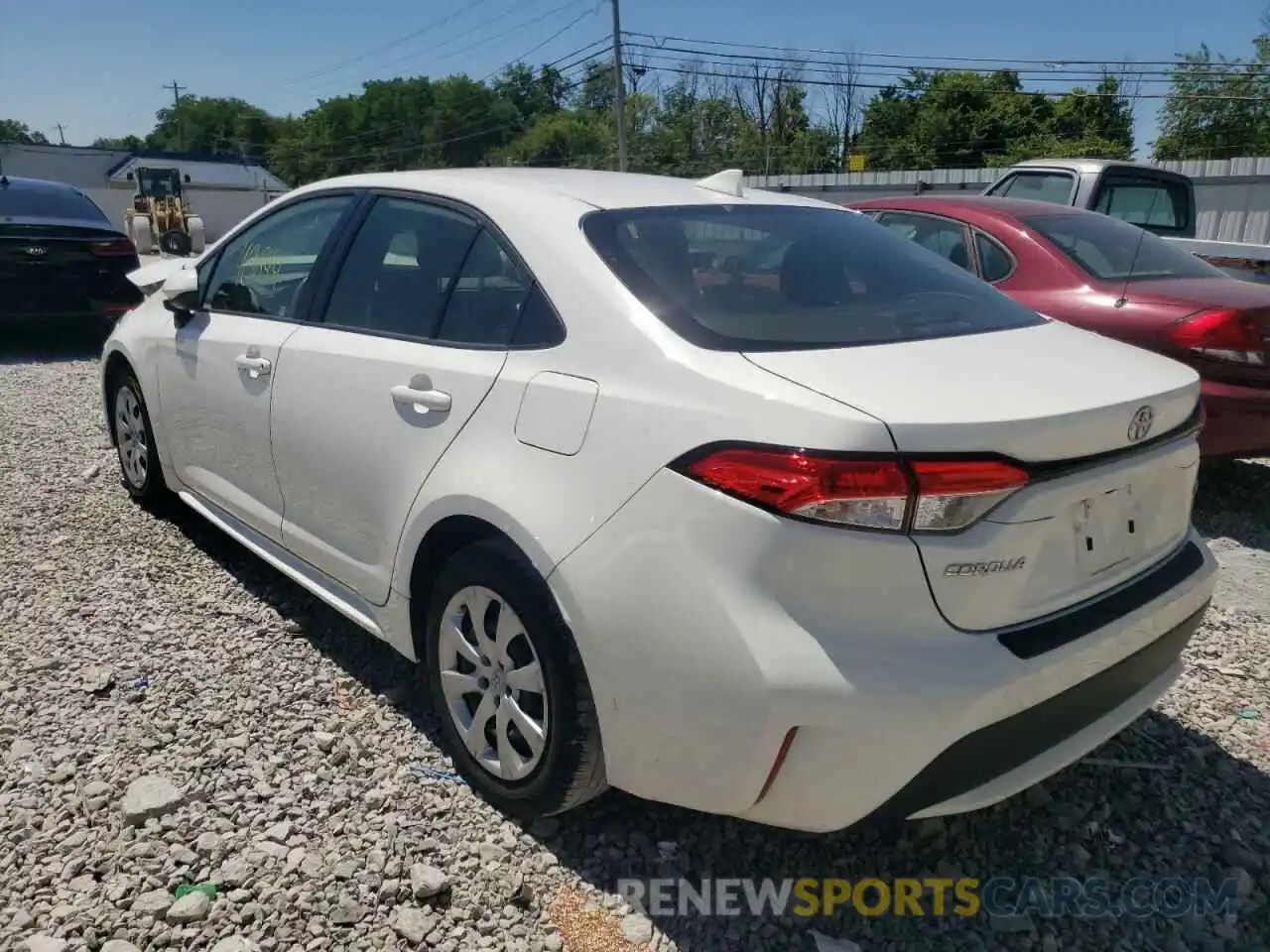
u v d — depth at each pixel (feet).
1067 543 7.41
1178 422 8.29
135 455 15.97
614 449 7.61
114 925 7.55
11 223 28.60
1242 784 9.81
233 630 12.22
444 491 8.80
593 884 8.23
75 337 34.47
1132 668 8.02
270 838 8.54
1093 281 17.69
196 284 13.24
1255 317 15.88
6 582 13.32
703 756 7.19
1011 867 8.64
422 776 9.45
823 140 186.91
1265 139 134.21
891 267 10.09
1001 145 168.76
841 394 7.01
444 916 7.80
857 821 7.14
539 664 8.17
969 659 6.83
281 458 11.34
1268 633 13.10
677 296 8.28
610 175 11.11
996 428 6.77
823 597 6.75
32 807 8.80
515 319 8.92
